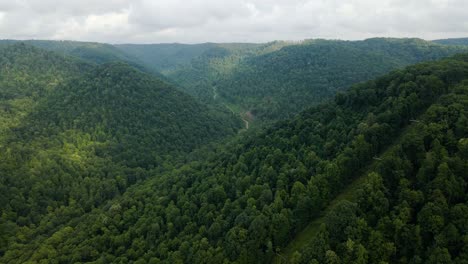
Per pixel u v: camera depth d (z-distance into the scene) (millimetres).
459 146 74000
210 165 129250
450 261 56344
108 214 109875
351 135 102688
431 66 118375
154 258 83438
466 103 85875
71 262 92938
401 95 106375
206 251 80375
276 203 84812
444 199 65062
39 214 130250
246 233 79500
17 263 100438
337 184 89688
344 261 63094
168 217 97750
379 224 67312
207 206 96188
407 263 62719
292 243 81125
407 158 79875
